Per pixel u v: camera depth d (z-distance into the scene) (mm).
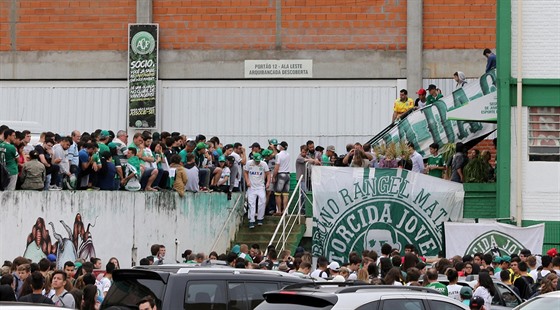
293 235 61562
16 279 38125
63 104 77500
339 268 43500
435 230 58406
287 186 63156
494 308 39688
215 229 59531
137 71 76750
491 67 65750
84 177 51938
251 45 76625
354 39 75875
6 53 77812
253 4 76688
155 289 30578
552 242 58906
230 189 61375
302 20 76250
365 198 58188
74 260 50219
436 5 75250
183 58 76875
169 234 55125
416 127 64125
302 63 76062
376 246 58031
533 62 59875
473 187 59500
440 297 29453
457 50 75000
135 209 52938
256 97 76562
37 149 49812
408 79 75062
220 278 31125
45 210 49344
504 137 59562
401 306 28656
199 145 60375
